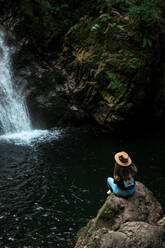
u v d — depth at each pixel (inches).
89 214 258.4
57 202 276.2
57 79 501.0
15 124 483.5
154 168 345.7
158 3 535.5
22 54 507.8
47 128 496.7
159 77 527.8
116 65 464.4
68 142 425.1
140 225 184.9
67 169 341.1
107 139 439.5
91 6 505.0
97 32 482.6
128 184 204.5
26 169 339.9
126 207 202.1
